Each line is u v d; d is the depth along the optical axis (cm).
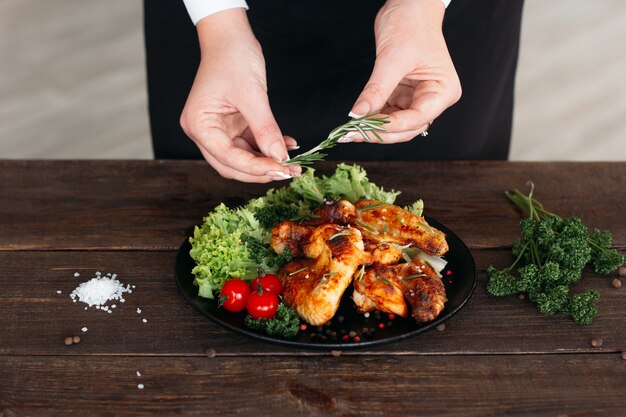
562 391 75
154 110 115
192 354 78
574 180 104
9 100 185
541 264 87
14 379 75
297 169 83
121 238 93
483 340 80
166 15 108
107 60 197
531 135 181
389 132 84
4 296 84
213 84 83
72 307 83
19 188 100
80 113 183
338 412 73
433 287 79
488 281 86
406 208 93
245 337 80
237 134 90
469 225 96
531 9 216
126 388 75
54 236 93
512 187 102
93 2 211
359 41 107
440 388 75
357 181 93
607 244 89
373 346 77
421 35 85
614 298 85
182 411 73
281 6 105
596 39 207
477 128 115
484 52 109
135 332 80
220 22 85
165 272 88
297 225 84
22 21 205
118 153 174
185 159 114
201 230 86
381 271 81
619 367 78
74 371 76
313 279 80
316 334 77
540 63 199
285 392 74
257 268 84
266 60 109
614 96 191
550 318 83
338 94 111
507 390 75
